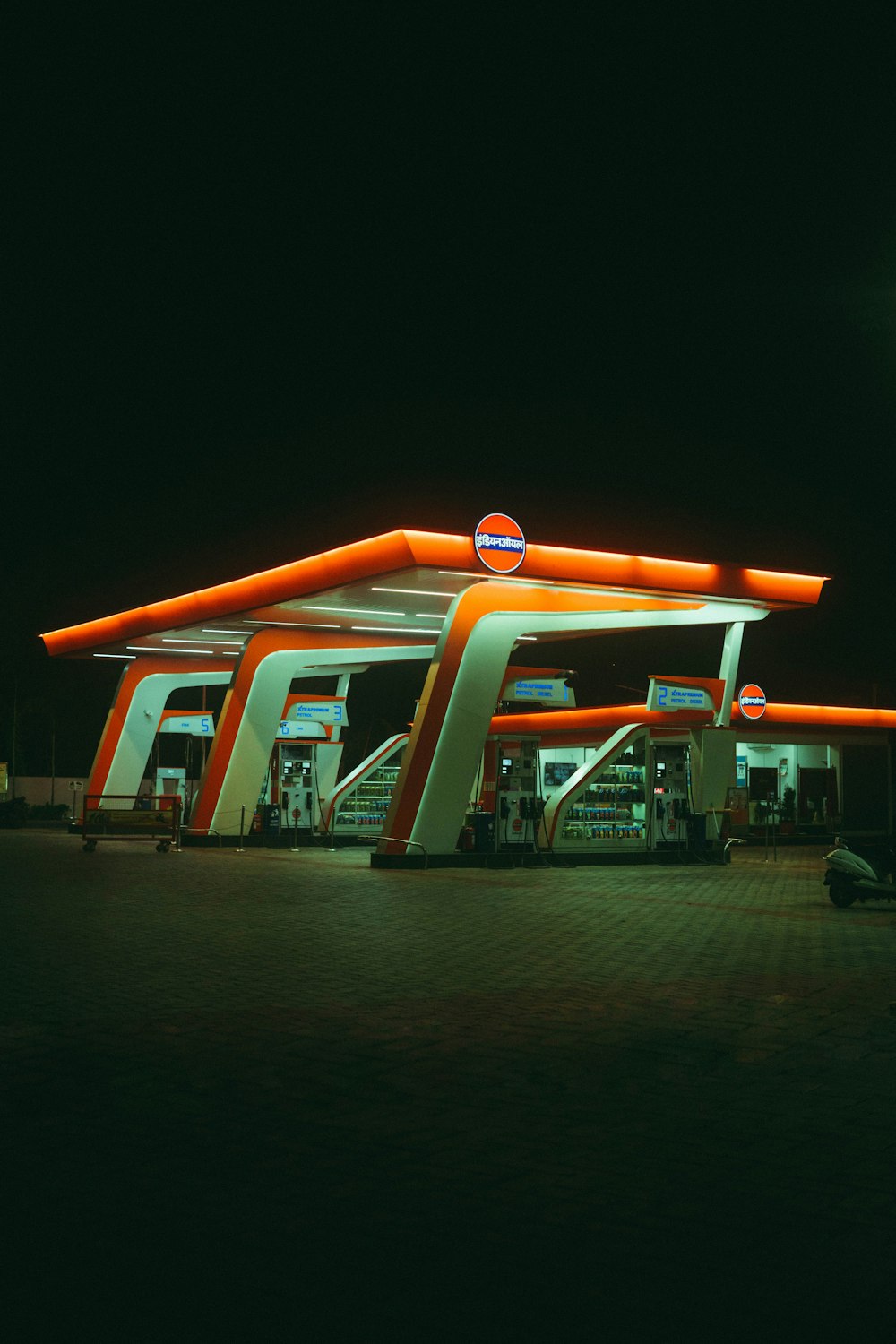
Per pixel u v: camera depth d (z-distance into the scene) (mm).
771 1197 4938
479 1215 4711
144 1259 4242
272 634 34531
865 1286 4047
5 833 40438
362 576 24453
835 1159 5465
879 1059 7516
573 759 45438
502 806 26859
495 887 20734
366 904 17234
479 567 23375
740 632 32844
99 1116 6121
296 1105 6359
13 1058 7395
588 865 27344
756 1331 3695
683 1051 7715
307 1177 5168
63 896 17719
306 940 13086
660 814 28938
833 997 9766
